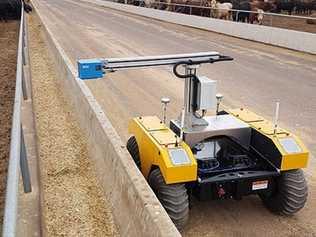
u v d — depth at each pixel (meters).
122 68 4.70
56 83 11.38
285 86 11.85
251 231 4.67
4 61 16.88
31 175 5.84
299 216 4.97
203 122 4.84
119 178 4.78
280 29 20.11
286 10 34.75
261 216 4.96
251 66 14.84
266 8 33.00
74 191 5.39
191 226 4.76
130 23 32.03
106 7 54.28
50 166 6.15
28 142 7.06
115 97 10.30
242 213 5.03
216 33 25.78
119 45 19.58
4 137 8.26
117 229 4.52
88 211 4.93
